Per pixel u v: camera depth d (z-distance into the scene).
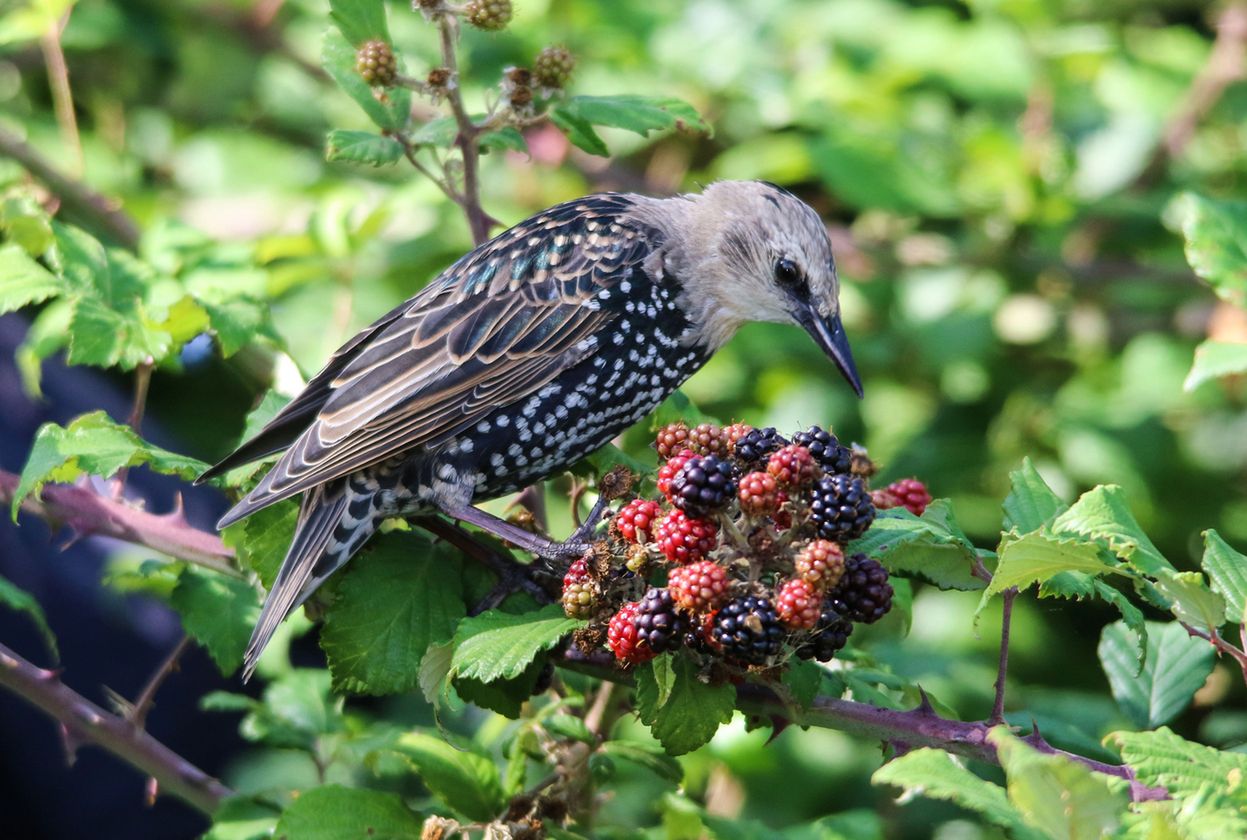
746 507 4.76
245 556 6.36
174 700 10.37
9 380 11.20
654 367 7.28
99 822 10.18
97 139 11.39
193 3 11.16
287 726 7.07
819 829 6.18
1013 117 10.94
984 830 9.15
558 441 7.00
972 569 5.54
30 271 6.63
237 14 11.25
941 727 5.21
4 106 11.49
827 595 4.91
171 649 10.52
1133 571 5.04
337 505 6.40
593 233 7.16
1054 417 10.73
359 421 6.46
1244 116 10.67
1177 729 9.55
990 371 10.98
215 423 11.80
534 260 6.98
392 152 6.43
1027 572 4.99
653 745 6.33
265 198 10.95
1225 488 10.62
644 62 10.67
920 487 5.96
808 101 10.34
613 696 6.29
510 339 6.84
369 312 10.69
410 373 6.65
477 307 6.83
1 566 10.30
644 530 5.04
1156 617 10.15
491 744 7.88
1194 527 10.55
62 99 8.80
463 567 6.09
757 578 4.84
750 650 4.74
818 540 4.73
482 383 6.75
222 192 11.48
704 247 7.48
